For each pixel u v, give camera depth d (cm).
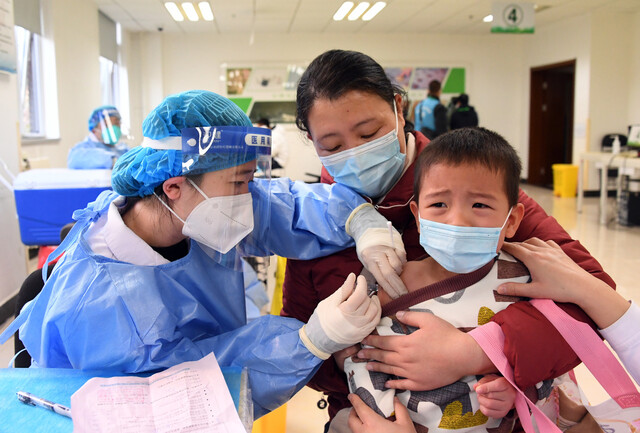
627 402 88
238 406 81
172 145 92
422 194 92
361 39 1021
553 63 956
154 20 867
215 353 95
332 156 102
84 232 100
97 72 757
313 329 90
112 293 90
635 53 855
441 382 85
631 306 89
